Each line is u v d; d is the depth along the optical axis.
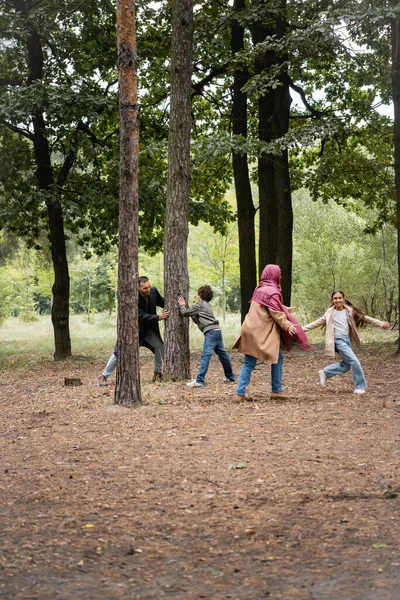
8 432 8.77
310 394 11.00
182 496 5.79
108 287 54.03
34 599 3.98
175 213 13.09
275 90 19.81
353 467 6.47
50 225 21.55
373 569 4.28
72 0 20.45
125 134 9.93
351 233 32.53
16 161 21.78
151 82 22.97
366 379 12.94
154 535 4.95
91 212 23.08
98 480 6.33
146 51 21.20
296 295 34.41
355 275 31.75
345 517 5.20
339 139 23.75
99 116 19.08
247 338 10.19
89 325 41.25
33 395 12.51
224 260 39.75
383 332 27.53
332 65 23.70
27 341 30.67
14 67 22.20
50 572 4.35
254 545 4.73
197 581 4.20
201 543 4.79
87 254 24.72
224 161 24.62
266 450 7.18
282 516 5.26
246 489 5.91
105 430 8.50
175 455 7.11
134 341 10.15
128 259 10.05
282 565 4.39
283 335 10.32
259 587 4.09
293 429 8.18
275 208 20.08
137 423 8.84
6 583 4.19
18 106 18.84
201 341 25.73
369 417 8.84
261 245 20.03
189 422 8.77
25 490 6.09
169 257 13.06
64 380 14.85
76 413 9.82
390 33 18.58
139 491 5.95
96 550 4.69
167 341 13.09
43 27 19.83
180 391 11.60
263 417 8.98
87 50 21.39
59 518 5.34
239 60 17.95
